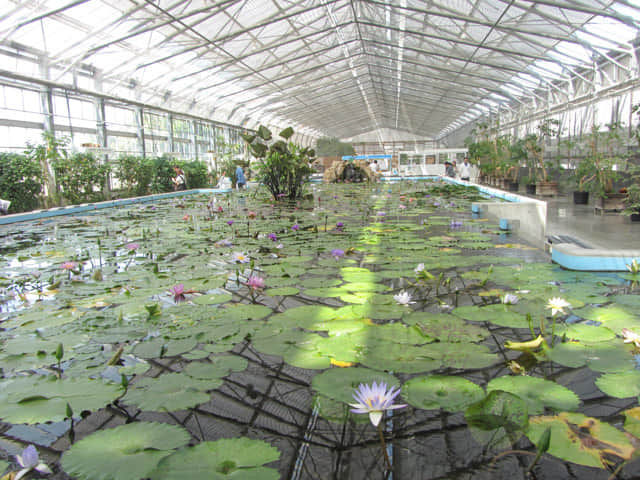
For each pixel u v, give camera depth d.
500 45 10.45
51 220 5.48
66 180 8.02
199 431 0.89
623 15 6.73
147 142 13.07
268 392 1.06
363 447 0.83
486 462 0.77
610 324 1.42
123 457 0.79
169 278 2.21
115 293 1.96
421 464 0.76
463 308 1.64
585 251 2.23
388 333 1.40
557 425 0.86
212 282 2.12
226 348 1.30
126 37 8.38
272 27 10.70
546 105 13.33
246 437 0.87
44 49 8.15
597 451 0.78
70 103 9.53
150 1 7.52
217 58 11.78
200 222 4.77
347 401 0.98
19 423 0.89
